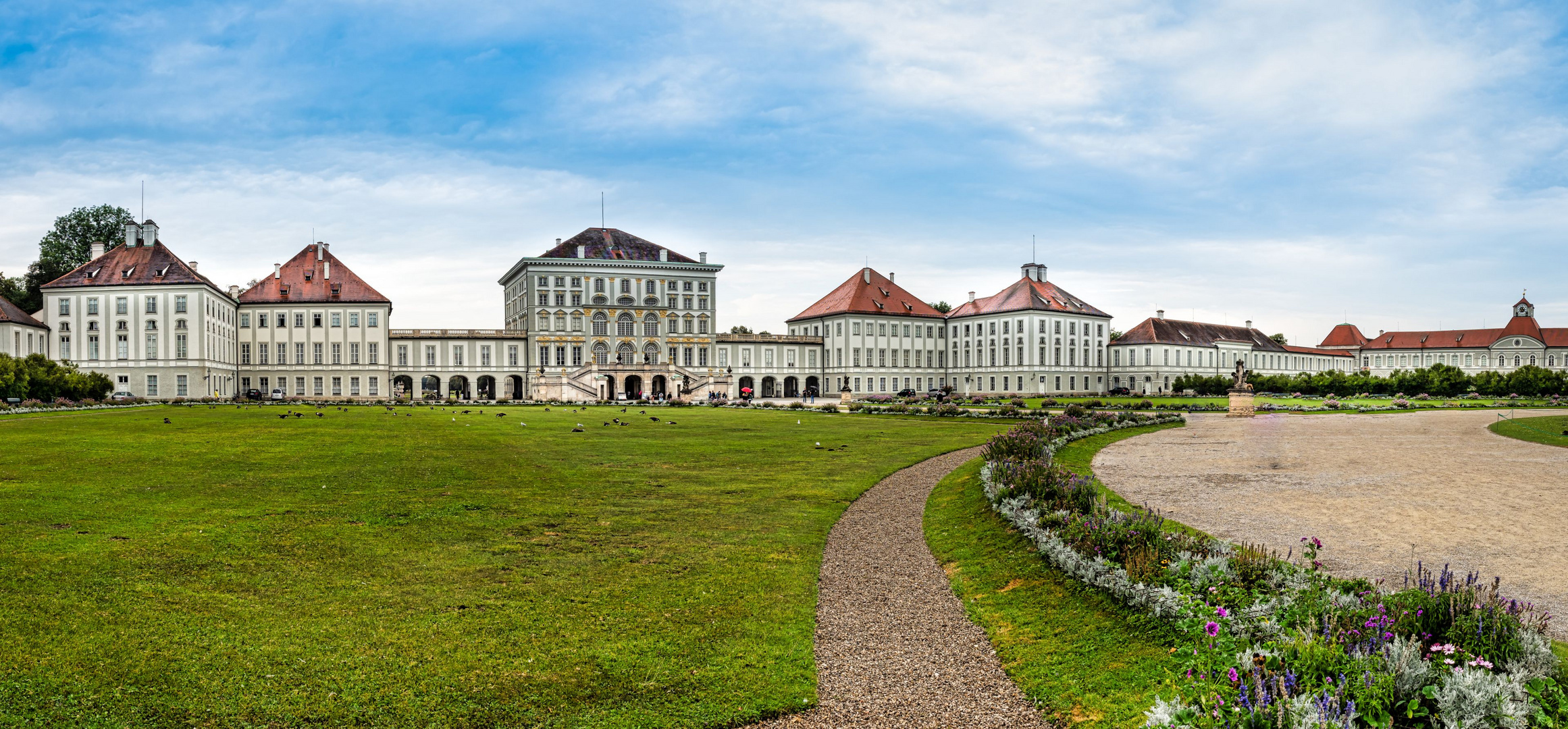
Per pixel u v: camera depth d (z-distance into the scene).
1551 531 19.56
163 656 12.52
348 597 15.21
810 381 149.75
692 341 132.12
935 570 17.94
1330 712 8.66
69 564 16.58
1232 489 26.22
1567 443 39.38
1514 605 10.87
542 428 49.69
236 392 117.31
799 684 11.98
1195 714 9.17
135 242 108.38
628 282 129.12
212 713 11.00
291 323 119.81
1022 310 137.88
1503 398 103.25
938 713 11.16
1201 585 13.33
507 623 14.05
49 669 12.02
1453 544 18.39
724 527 21.36
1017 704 11.41
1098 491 24.14
